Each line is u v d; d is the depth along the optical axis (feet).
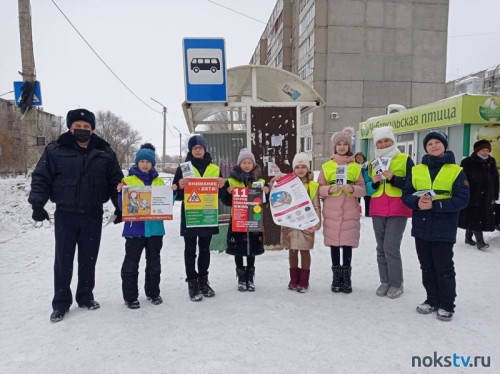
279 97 23.48
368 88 109.70
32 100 30.50
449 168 11.74
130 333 10.83
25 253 20.26
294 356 9.55
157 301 13.01
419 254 12.27
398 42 109.91
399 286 13.62
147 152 13.16
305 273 14.16
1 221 27.14
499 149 29.99
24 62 30.22
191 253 13.44
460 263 17.56
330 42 107.76
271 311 12.27
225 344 10.13
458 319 11.67
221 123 23.72
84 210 12.31
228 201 14.51
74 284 15.52
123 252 20.30
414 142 38.32
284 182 14.10
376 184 13.70
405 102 111.34
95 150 12.69
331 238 13.89
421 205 11.48
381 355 9.61
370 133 49.21
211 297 13.62
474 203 19.95
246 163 14.17
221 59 19.25
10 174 87.97
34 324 11.57
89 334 10.82
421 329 11.02
